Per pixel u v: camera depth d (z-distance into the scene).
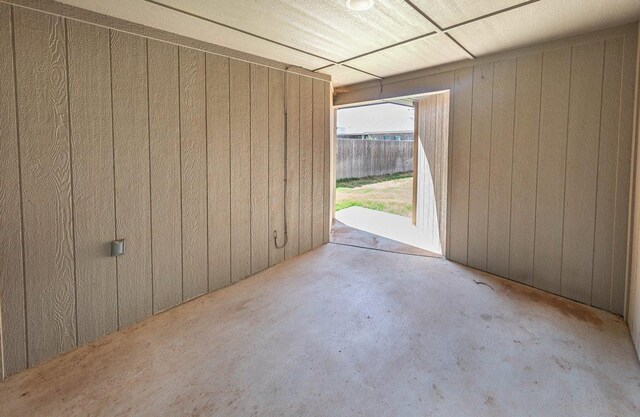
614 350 2.05
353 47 2.84
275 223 3.57
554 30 2.45
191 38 2.61
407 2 2.01
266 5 2.05
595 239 2.58
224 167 2.98
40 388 1.76
